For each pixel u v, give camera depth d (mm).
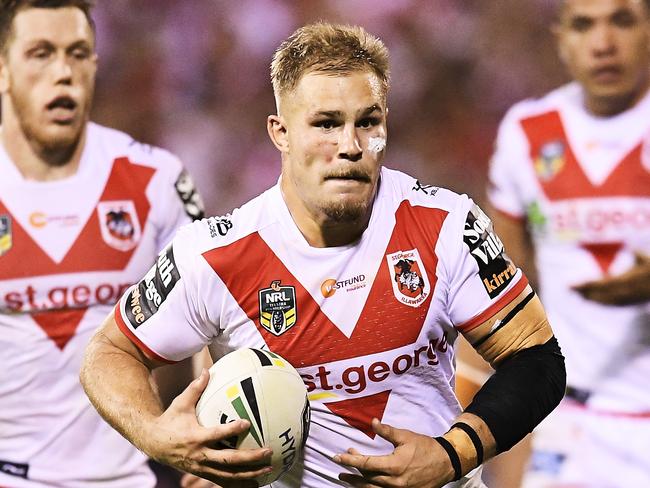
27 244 19938
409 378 13930
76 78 20141
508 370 13727
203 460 12828
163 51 34438
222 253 13688
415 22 34375
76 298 20031
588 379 23156
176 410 13070
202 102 34688
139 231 20453
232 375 13219
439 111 34500
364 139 12930
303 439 13453
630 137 23016
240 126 34688
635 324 22844
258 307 13734
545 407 13617
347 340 13688
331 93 12758
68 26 20125
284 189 13797
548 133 23609
